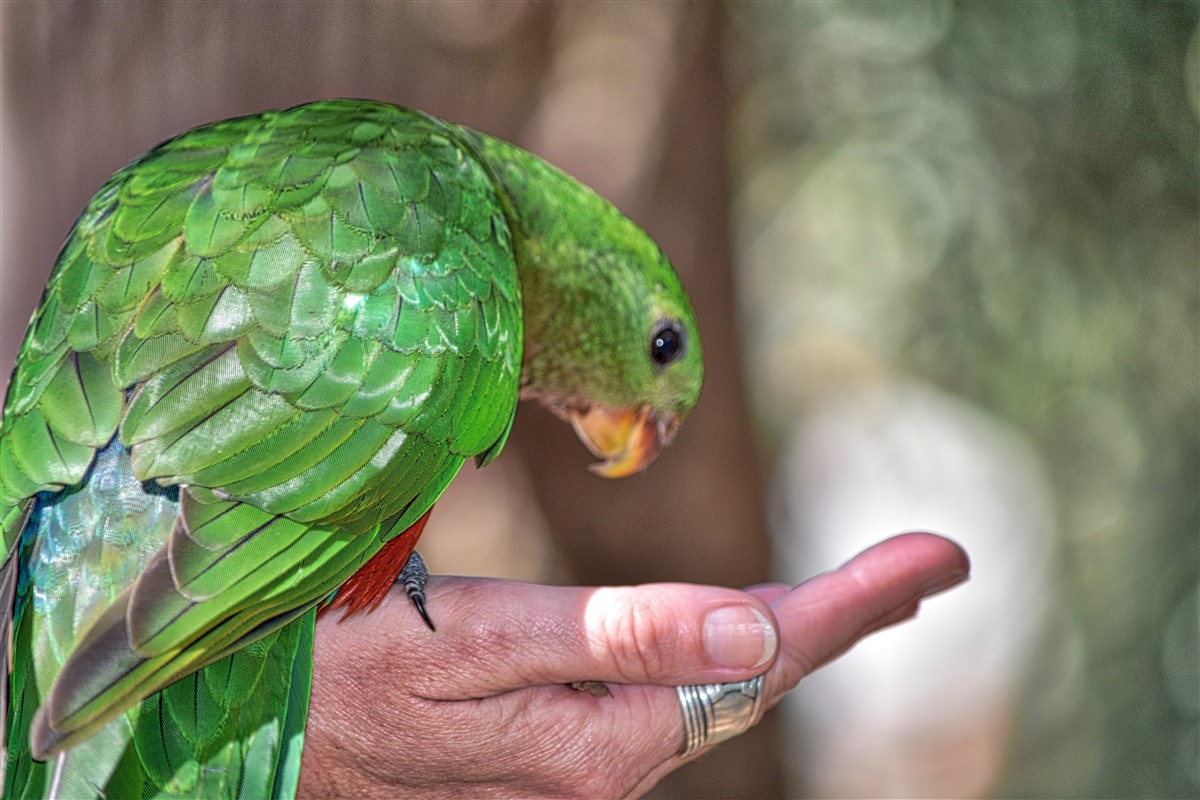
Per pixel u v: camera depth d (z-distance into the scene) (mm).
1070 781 9648
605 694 5188
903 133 8750
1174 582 8281
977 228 8633
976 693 14500
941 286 8875
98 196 5328
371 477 4520
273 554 4176
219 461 4203
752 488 8867
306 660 4398
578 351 6742
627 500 8594
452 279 5062
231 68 7367
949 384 9625
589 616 4977
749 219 9930
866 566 5492
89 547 4207
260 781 4215
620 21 8344
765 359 11133
